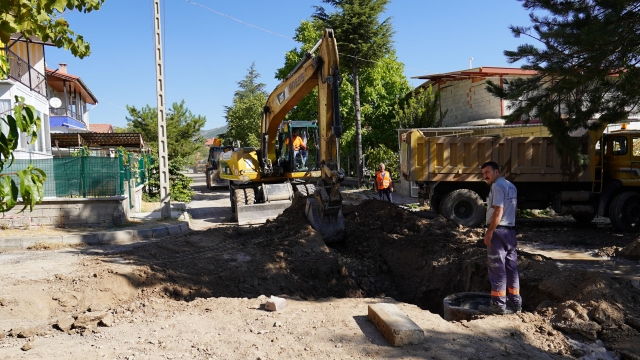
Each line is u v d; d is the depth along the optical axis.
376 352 4.16
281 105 12.77
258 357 4.12
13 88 13.84
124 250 9.79
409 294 8.33
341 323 4.95
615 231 12.39
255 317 5.25
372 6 22.91
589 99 9.27
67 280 7.03
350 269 8.79
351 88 28.89
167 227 12.29
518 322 4.97
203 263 8.16
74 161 12.58
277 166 15.17
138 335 4.82
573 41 8.38
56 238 10.69
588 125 9.65
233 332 4.77
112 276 7.06
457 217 12.84
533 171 12.64
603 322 4.83
